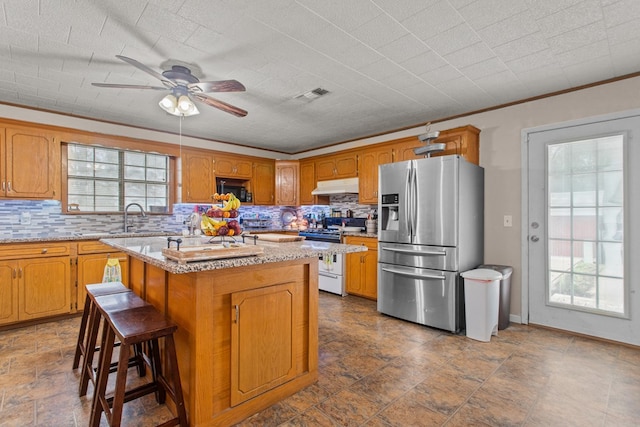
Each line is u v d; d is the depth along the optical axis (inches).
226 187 203.9
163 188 185.2
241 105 136.9
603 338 112.1
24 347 105.1
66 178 153.7
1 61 97.3
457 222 119.6
